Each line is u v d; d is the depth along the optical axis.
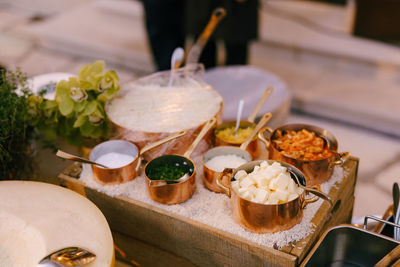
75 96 1.15
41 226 0.81
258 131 1.04
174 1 2.59
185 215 0.92
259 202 0.83
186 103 1.15
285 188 0.85
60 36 3.87
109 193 1.00
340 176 1.02
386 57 2.98
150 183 0.91
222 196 0.97
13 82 1.19
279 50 3.36
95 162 1.01
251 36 2.55
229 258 0.90
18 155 1.15
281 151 1.00
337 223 1.08
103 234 0.79
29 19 4.39
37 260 0.75
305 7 3.66
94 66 1.19
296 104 3.00
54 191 0.89
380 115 2.74
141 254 1.06
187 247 0.96
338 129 2.80
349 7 3.31
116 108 1.15
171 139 0.99
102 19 4.12
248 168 0.93
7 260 0.79
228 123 1.12
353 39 3.23
